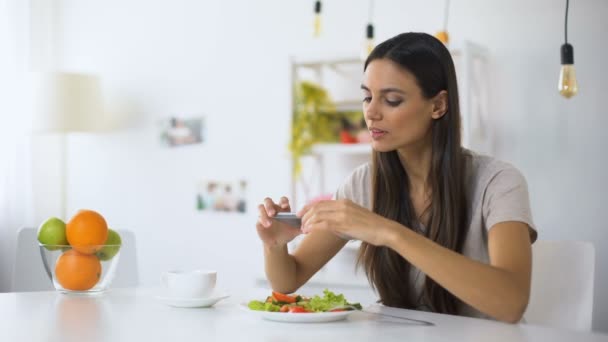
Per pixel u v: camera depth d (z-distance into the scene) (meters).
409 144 1.42
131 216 3.84
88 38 3.97
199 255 3.63
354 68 3.11
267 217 1.36
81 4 3.99
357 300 1.59
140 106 3.82
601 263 2.67
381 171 1.51
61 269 1.37
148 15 3.80
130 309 1.23
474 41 2.93
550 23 2.78
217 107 3.59
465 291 1.14
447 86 1.41
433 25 3.03
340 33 3.26
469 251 1.43
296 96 2.93
